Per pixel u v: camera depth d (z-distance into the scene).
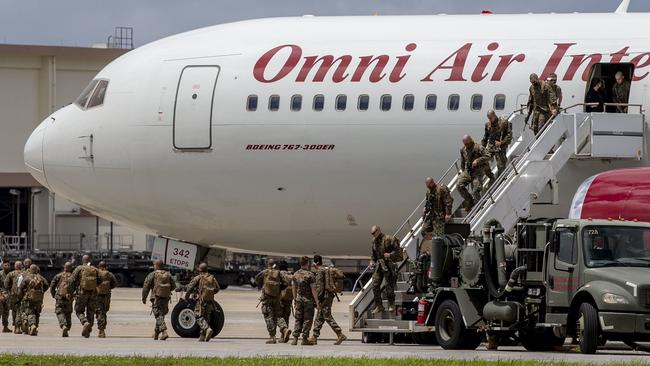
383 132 108.06
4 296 113.06
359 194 110.00
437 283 89.31
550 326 80.25
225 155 111.81
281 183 111.25
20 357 73.94
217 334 103.56
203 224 116.06
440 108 107.00
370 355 77.69
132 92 115.00
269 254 122.75
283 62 111.56
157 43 118.50
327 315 93.62
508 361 70.06
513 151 99.62
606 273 76.69
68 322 104.19
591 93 104.25
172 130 113.06
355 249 116.44
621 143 99.00
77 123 117.81
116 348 87.00
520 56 106.81
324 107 109.38
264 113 110.75
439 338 87.38
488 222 86.69
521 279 82.56
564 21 109.06
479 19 111.25
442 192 94.75
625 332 75.12
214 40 115.00
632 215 93.06
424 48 109.38
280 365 69.19
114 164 115.62
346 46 111.19
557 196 98.62
